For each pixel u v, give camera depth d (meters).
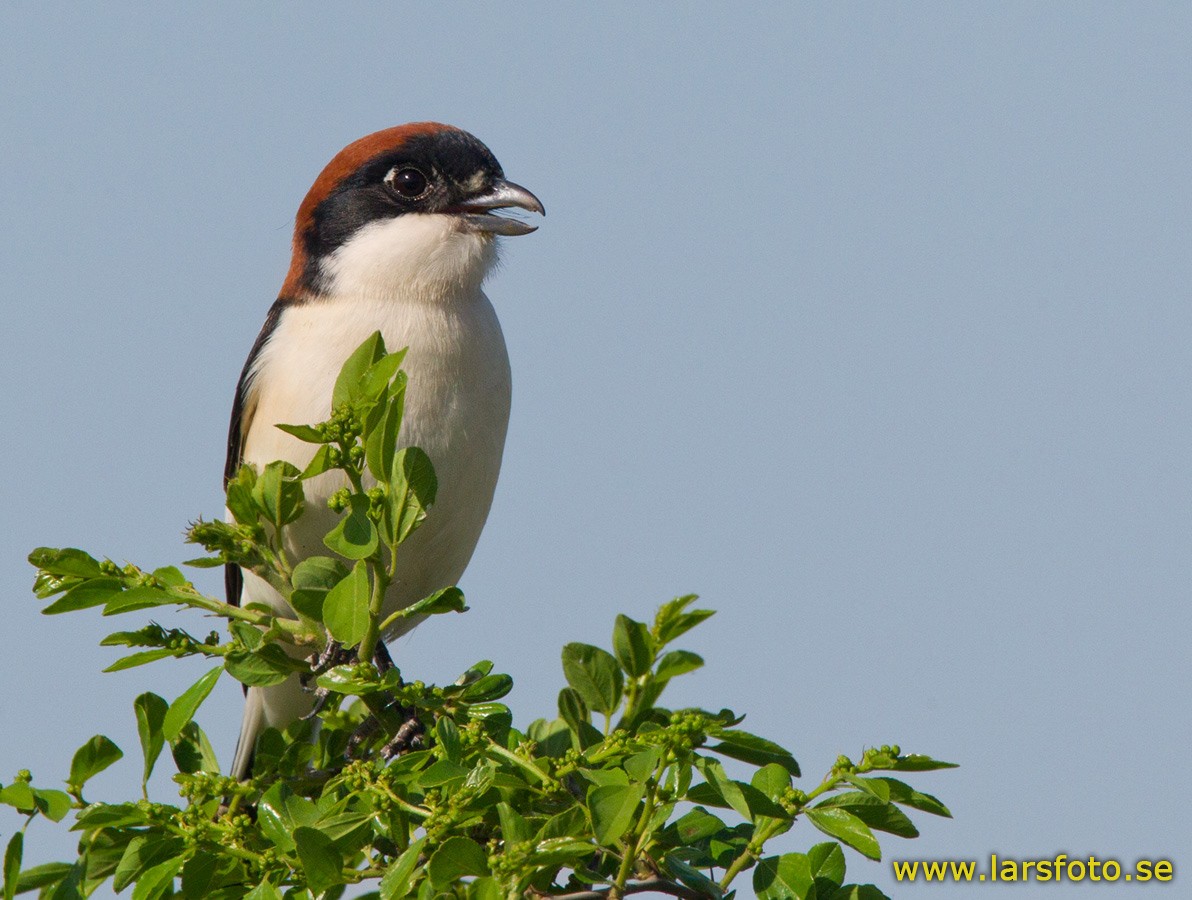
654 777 5.26
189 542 6.22
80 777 5.96
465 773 5.36
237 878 5.71
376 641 5.80
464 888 5.17
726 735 5.64
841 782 5.46
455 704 5.88
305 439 5.69
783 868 5.52
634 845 5.32
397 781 5.49
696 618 6.28
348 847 5.35
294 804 5.56
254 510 6.30
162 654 6.12
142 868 5.56
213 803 5.77
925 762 5.40
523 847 4.94
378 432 5.72
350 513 5.68
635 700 6.40
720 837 6.05
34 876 5.79
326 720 6.62
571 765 5.39
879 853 5.21
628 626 6.28
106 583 6.06
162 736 6.14
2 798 5.68
